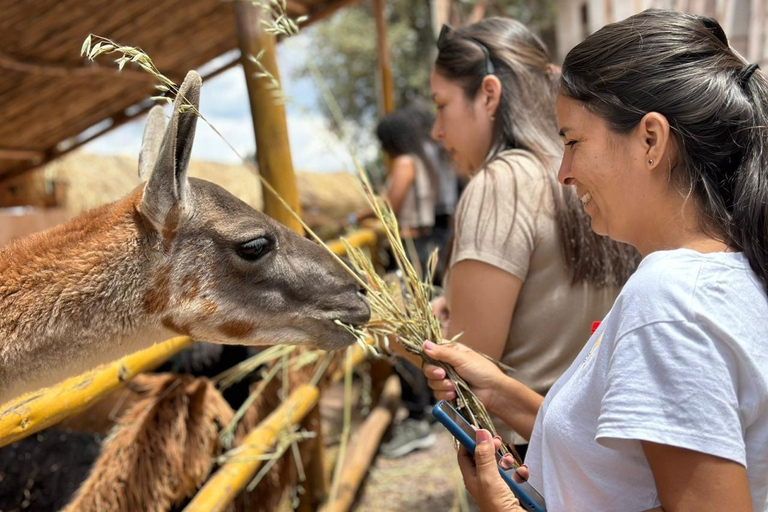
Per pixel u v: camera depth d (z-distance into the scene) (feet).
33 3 14.53
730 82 4.45
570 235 7.30
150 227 7.36
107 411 10.70
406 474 16.65
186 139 7.03
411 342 7.23
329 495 13.71
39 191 24.27
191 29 18.10
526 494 5.14
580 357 5.09
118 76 19.51
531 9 51.47
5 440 6.41
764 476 4.20
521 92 7.86
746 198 4.30
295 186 11.00
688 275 4.11
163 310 7.54
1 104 19.25
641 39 4.52
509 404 6.74
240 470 9.61
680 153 4.48
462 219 7.59
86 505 8.61
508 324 7.52
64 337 7.08
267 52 10.34
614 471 4.49
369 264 8.08
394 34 52.39
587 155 4.72
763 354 4.04
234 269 7.70
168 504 9.29
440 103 8.32
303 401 11.64
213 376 13.23
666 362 3.97
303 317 8.11
